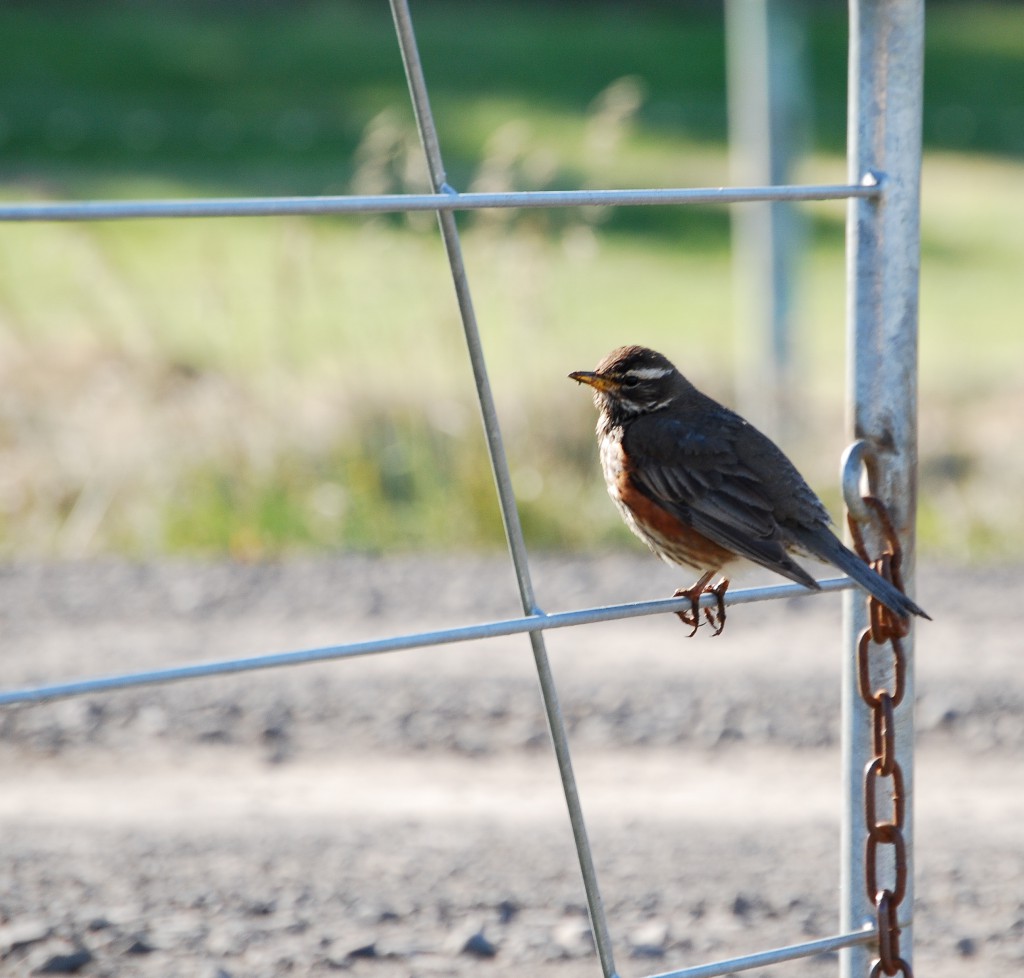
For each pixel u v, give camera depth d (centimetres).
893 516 628
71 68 4219
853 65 614
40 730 1097
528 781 1040
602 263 2944
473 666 1227
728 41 5031
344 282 2128
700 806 1006
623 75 4575
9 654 1238
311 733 1105
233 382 1714
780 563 771
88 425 1692
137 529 1560
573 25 5234
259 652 1249
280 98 4066
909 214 613
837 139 4059
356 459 1625
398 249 1852
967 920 864
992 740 1110
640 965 803
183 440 1653
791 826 977
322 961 793
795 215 1941
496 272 1750
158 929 823
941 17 5703
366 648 536
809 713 1146
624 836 959
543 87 4406
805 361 2022
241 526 1566
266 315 2194
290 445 1647
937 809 1009
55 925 821
